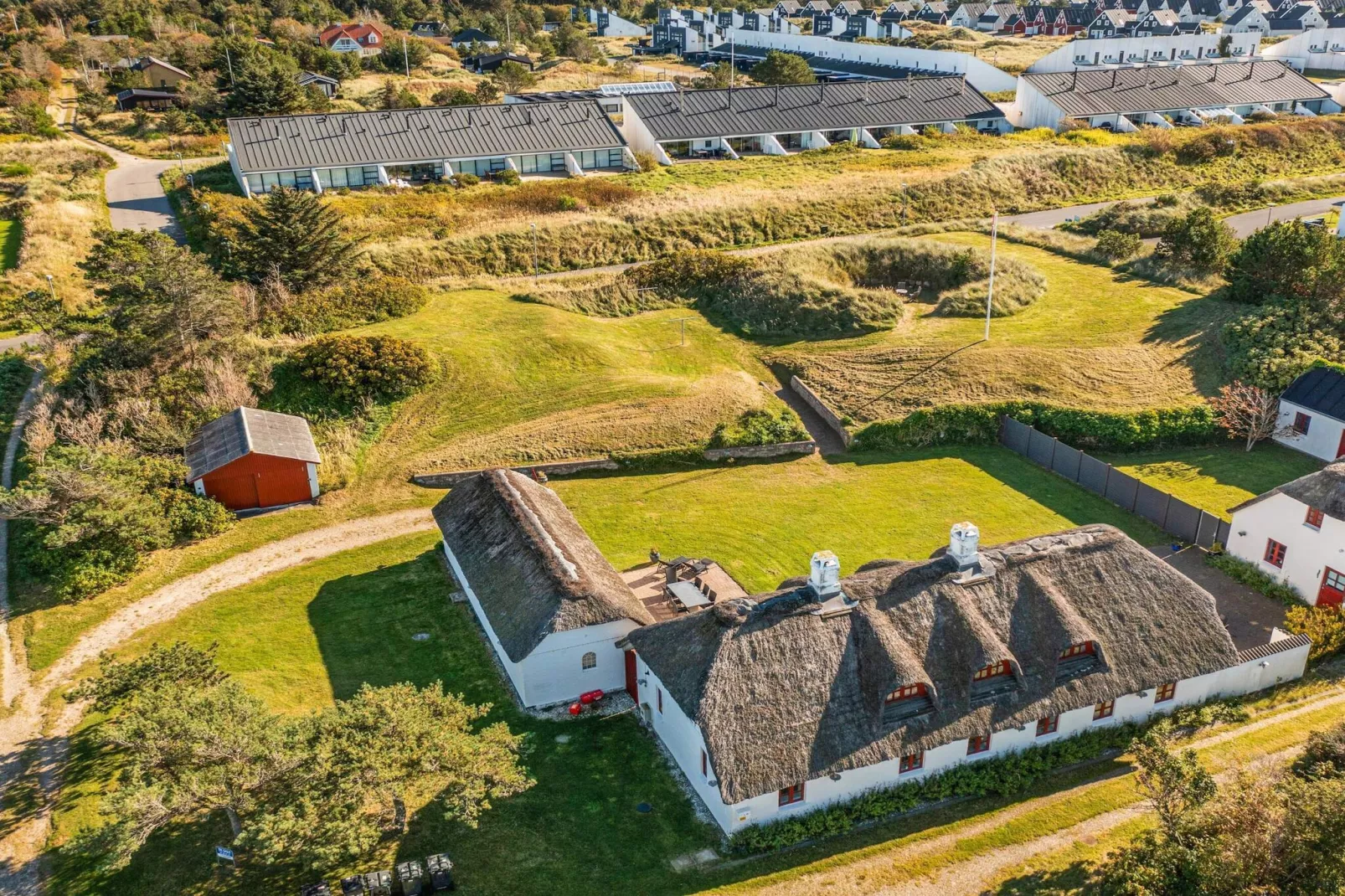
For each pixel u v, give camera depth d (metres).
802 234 89.12
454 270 80.12
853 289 71.81
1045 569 34.22
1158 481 52.00
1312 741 32.53
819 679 30.83
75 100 139.25
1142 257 76.56
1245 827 25.91
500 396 58.66
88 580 43.09
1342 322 60.59
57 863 29.83
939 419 57.03
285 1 190.50
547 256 83.00
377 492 51.66
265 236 70.25
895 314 68.06
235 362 57.84
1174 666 33.84
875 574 33.62
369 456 54.25
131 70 142.75
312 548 47.03
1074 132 113.69
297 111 126.12
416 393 58.47
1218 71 130.38
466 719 31.12
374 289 68.81
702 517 49.62
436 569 45.34
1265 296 65.62
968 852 29.84
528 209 89.50
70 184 100.00
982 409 57.19
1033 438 54.97
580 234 85.06
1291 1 190.50
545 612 35.69
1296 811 25.77
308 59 151.50
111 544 44.53
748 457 55.53
